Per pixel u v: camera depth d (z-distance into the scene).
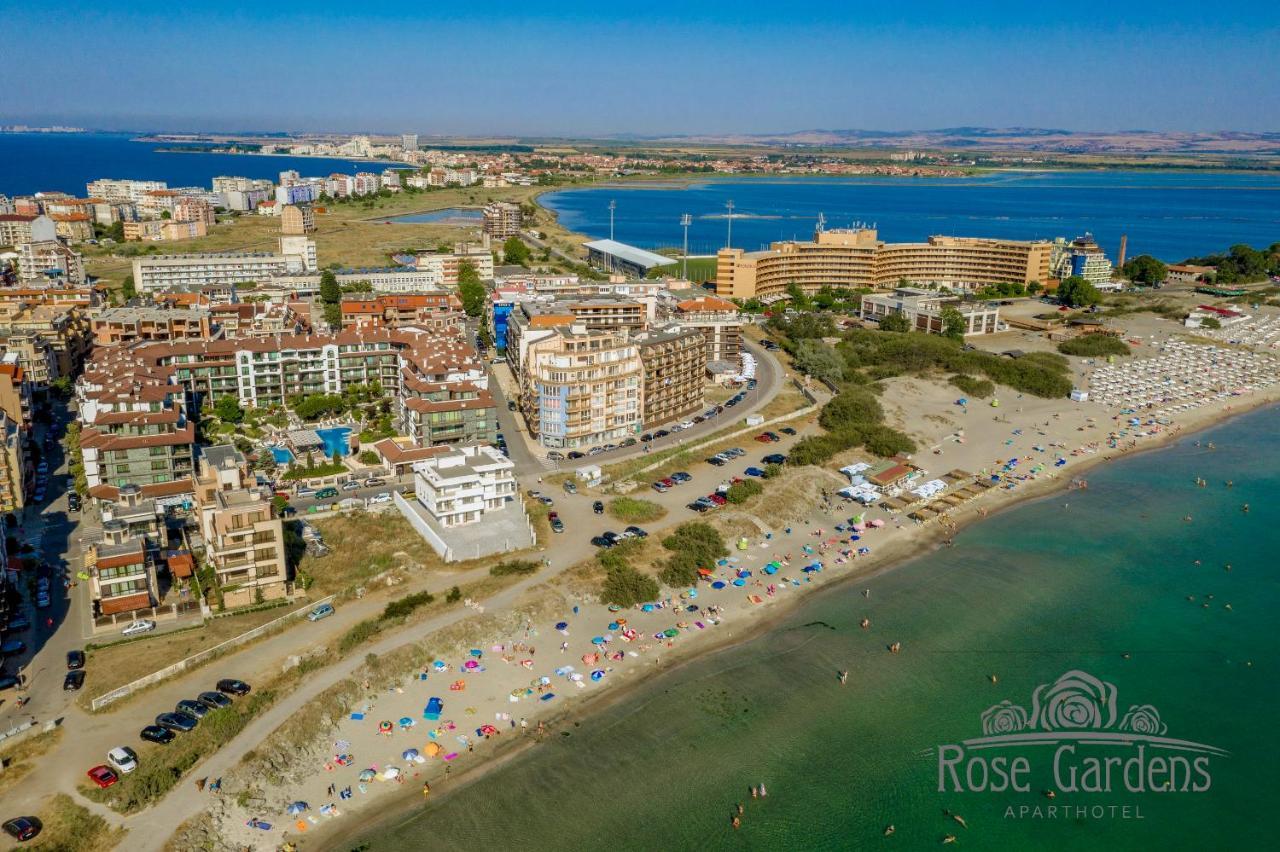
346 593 155.25
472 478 178.75
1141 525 194.25
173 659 135.75
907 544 185.00
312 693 127.44
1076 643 149.00
